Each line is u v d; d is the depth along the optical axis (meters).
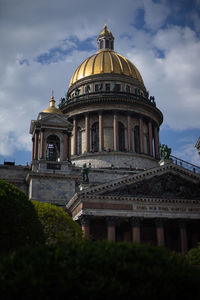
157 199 70.75
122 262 23.25
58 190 75.38
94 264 22.75
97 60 113.12
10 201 39.12
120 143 102.25
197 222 74.31
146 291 22.17
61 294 21.19
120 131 103.69
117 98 102.69
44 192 74.44
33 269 21.72
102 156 97.38
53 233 49.72
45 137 79.69
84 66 113.94
